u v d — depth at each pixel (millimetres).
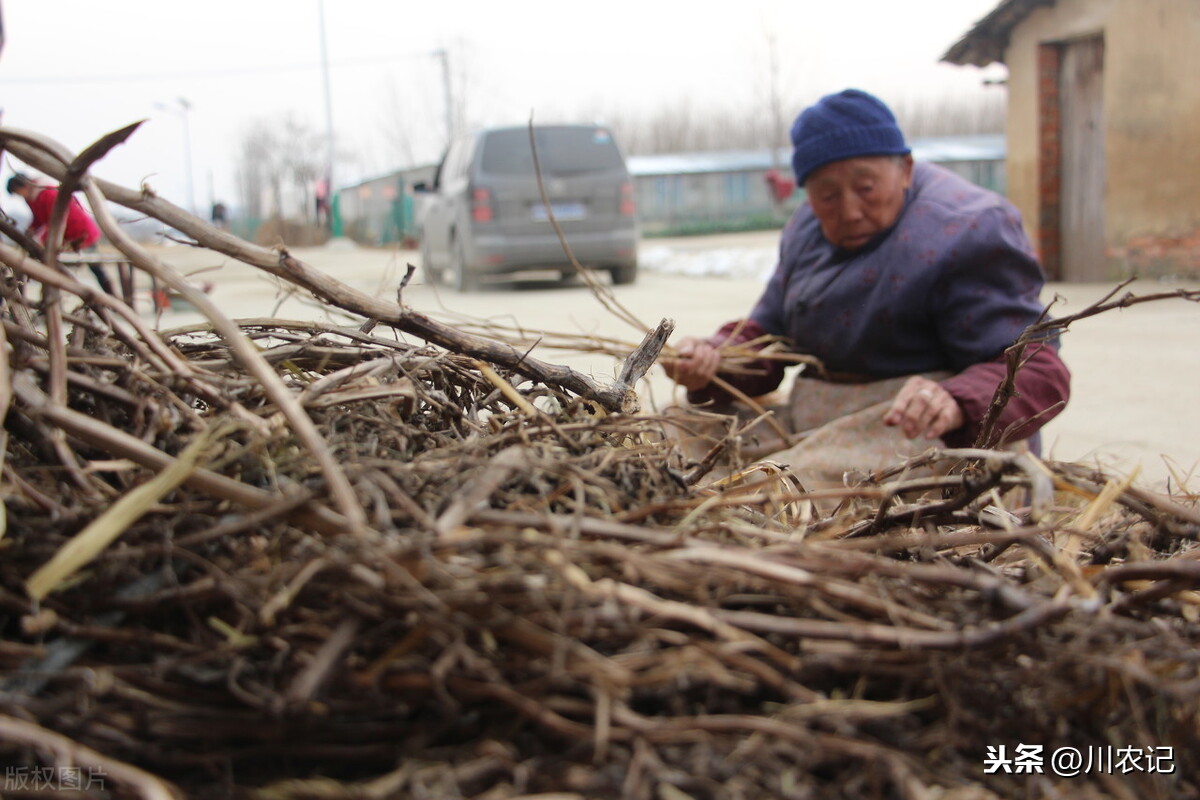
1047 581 1294
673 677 946
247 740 963
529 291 10992
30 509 1126
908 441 2504
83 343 1438
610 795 879
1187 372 5141
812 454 2518
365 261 15422
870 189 2705
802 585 1048
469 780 896
